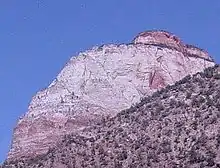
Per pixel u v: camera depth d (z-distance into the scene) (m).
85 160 75.88
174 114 76.88
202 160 66.62
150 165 70.06
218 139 68.38
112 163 73.38
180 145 71.00
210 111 73.88
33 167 79.56
